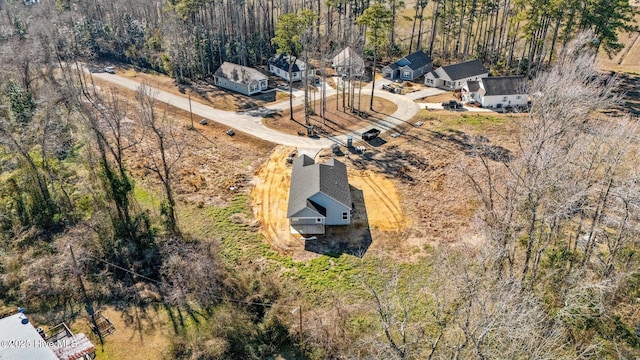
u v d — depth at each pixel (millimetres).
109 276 31016
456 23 81812
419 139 49875
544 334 22469
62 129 45062
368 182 42406
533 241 27156
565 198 25406
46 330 26812
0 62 53562
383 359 20625
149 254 32844
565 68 37875
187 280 30375
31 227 34438
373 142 49812
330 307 28812
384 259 32938
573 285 24766
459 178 41812
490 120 53094
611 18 56031
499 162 43562
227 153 48000
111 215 34781
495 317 17844
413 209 38438
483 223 29234
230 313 27062
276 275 31609
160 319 27969
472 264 27828
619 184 28250
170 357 25203
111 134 47938
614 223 28953
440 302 22812
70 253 31250
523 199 25969
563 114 29969
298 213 35469
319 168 39188
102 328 27250
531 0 56875
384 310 24078
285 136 51656
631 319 24359
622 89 57000
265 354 25578
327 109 58844
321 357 25078
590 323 23641
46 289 29516
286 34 56344
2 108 46750
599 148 30125
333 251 33906
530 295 21406
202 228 36375
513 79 57906
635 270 26016
